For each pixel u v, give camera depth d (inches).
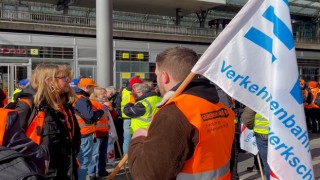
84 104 212.8
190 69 80.9
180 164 71.5
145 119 243.6
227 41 88.7
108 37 467.8
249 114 198.5
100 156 263.1
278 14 88.4
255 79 90.2
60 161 121.5
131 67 882.1
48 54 755.4
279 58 87.7
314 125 508.1
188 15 1390.3
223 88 88.2
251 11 89.4
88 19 885.8
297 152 87.7
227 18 1395.2
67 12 1088.8
